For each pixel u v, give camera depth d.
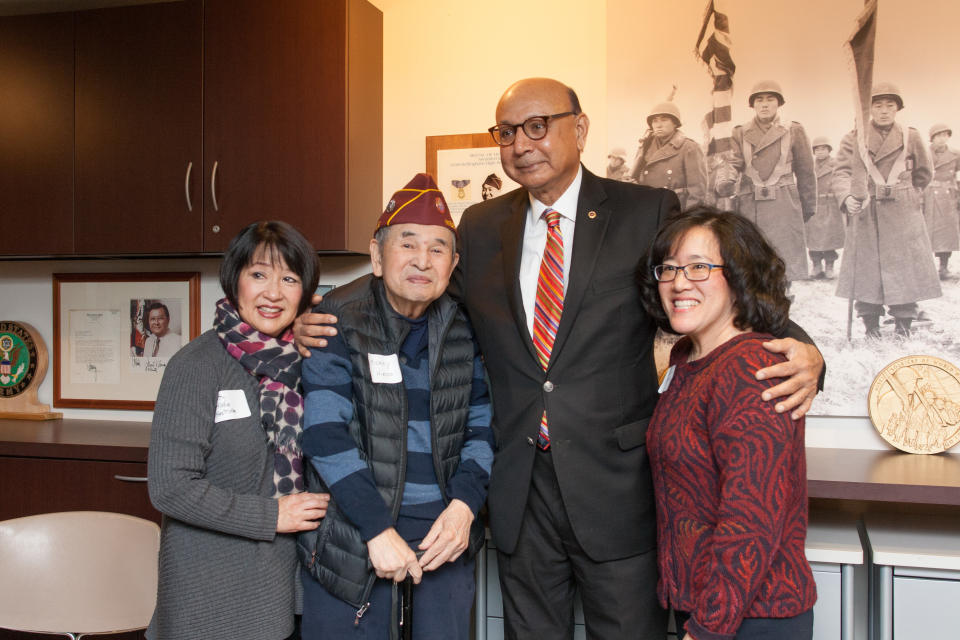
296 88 2.44
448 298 1.67
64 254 2.66
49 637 2.51
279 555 1.48
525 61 2.59
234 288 1.54
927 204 2.24
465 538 1.55
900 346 2.27
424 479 1.58
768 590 1.25
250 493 1.47
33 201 2.67
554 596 1.77
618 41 2.47
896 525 2.04
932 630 1.73
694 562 1.34
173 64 2.54
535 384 1.69
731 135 2.38
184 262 2.95
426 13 2.67
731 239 1.39
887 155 2.27
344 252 2.49
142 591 1.71
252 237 1.53
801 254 2.33
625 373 1.69
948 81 2.23
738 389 1.25
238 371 1.51
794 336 1.49
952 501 1.74
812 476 1.87
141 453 2.36
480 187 2.60
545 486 1.70
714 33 2.39
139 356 2.98
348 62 2.41
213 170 2.50
